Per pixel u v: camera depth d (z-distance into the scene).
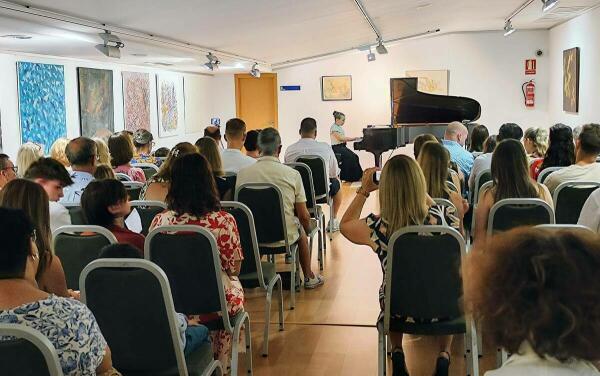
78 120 8.67
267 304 3.82
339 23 8.73
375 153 10.56
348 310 4.58
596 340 0.95
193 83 13.22
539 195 3.54
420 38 12.56
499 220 3.27
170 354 2.40
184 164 3.04
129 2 4.96
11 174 4.70
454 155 6.11
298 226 4.68
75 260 2.87
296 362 3.72
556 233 1.03
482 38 12.38
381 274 5.46
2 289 1.79
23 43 6.34
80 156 4.23
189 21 6.35
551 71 11.98
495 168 3.56
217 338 3.25
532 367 0.99
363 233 2.99
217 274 2.90
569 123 10.71
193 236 2.86
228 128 5.60
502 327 0.99
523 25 11.63
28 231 1.85
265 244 4.38
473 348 2.89
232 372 3.00
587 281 0.96
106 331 2.37
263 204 4.26
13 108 7.24
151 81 11.08
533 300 0.97
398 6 8.29
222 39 8.05
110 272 2.30
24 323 1.76
